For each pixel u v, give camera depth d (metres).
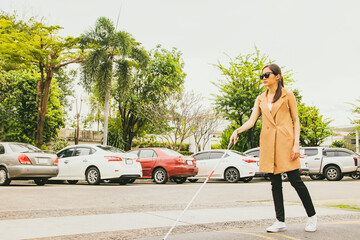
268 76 3.66
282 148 3.58
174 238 3.33
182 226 4.09
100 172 11.77
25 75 24.00
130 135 29.25
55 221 4.31
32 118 23.38
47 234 3.55
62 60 21.34
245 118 27.03
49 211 5.31
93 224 4.16
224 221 4.46
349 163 16.75
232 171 14.47
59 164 12.41
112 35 20.22
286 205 6.25
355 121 28.69
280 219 3.62
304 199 3.60
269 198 8.17
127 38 20.31
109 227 3.99
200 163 15.10
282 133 3.59
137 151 14.30
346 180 17.25
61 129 27.62
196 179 15.67
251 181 16.48
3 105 23.25
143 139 32.38
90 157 12.08
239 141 24.80
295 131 3.62
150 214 4.98
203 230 3.87
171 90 27.95
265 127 3.69
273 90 3.73
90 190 9.23
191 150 37.00
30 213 5.05
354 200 7.49
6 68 21.59
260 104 3.79
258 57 25.48
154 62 27.61
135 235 3.57
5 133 23.33
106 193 8.60
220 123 29.25
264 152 3.68
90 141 28.39
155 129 28.52
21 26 19.83
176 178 14.59
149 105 27.25
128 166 12.06
